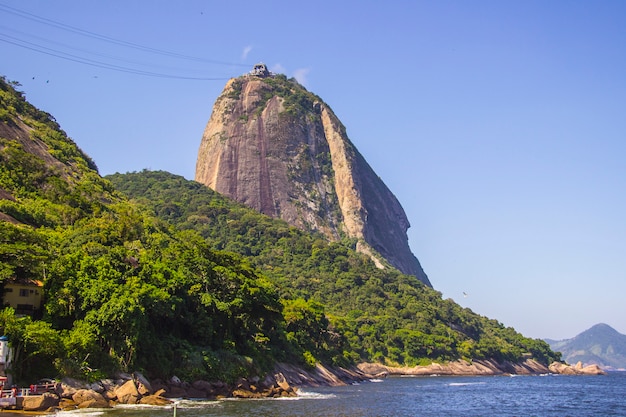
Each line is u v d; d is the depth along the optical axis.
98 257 113.75
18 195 152.25
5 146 170.12
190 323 120.44
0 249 95.56
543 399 141.62
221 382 114.88
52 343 87.38
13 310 86.94
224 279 134.38
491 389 170.38
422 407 112.88
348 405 109.62
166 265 125.75
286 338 167.00
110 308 96.44
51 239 120.38
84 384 89.50
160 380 105.19
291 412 94.38
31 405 79.00
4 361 79.94
